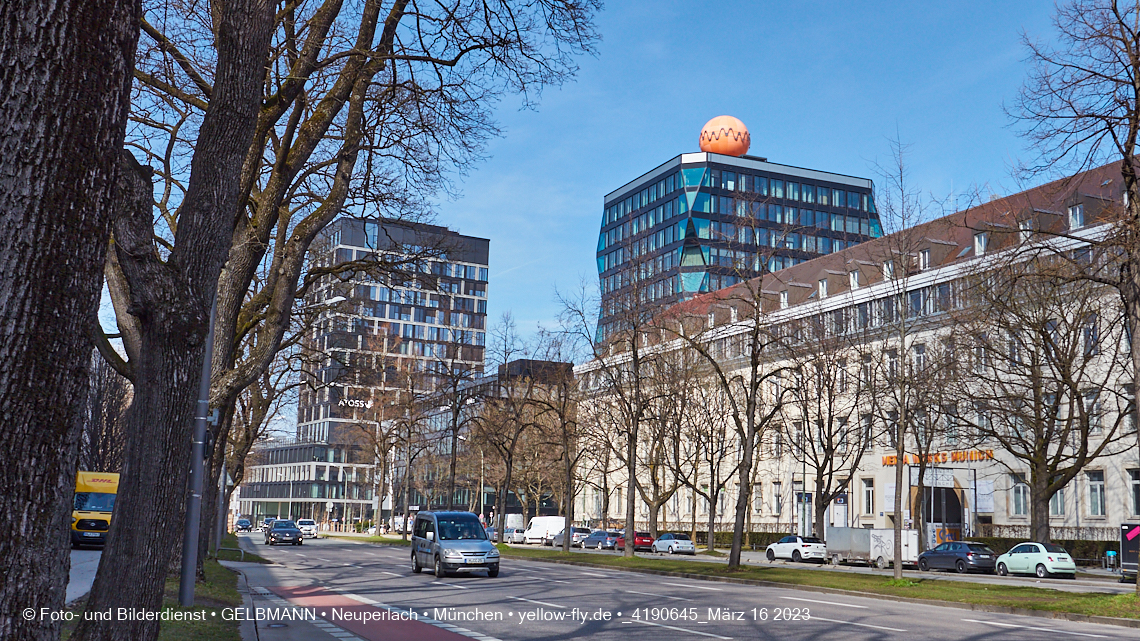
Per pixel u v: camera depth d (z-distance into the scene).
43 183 4.30
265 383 35.75
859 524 58.12
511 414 53.75
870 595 23.83
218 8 13.09
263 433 43.34
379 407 68.31
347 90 14.46
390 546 60.56
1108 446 44.44
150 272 7.79
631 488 40.88
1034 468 38.09
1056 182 21.70
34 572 4.16
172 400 7.95
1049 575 35.97
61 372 4.30
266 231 14.29
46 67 4.35
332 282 26.27
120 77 4.72
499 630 14.55
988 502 50.44
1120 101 19.73
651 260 40.88
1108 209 24.94
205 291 8.49
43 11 4.36
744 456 33.50
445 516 30.30
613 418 52.53
